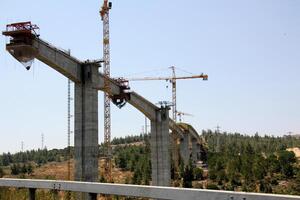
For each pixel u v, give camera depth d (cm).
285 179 14588
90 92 6244
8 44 5072
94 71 6344
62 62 5806
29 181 1059
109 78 7738
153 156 10462
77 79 6212
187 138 17188
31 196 1067
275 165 15600
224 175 14650
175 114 16762
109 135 9138
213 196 641
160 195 726
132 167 18688
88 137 6141
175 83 16900
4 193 1411
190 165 16212
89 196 901
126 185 802
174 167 16125
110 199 2170
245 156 17812
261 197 583
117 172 18788
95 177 6081
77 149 6184
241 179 14538
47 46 5456
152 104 10012
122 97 8294
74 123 6297
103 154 9194
